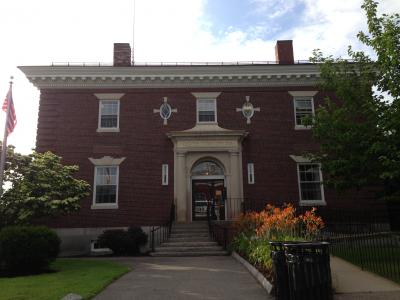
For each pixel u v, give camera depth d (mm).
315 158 15570
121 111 22734
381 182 13906
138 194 21750
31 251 13000
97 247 21078
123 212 21531
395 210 21922
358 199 21875
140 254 19188
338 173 14016
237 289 9508
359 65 14695
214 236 18859
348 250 14445
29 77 22594
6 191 16094
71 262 15594
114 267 13414
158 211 21531
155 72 22797
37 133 22297
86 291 9070
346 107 14477
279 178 22094
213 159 22422
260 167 22203
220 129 22453
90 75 22656
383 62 12484
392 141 12367
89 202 21594
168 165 22078
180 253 16922
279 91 23172
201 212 22109
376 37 12953
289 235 12164
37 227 13727
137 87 23031
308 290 7742
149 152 22250
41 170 16531
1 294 8828
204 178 22438
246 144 22469
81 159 22094
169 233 19328
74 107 22734
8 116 16250
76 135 22375
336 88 14797
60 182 16484
